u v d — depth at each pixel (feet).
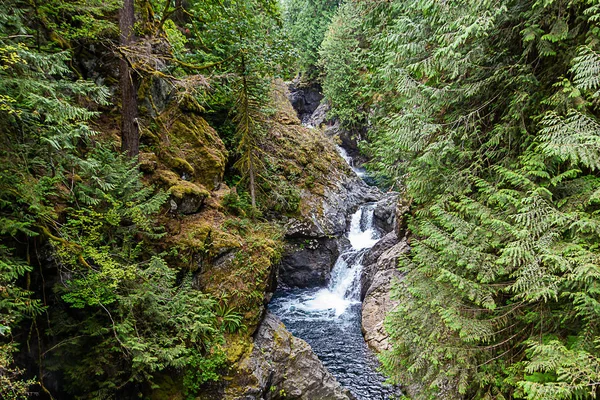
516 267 14.53
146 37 28.14
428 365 16.42
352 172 64.85
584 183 13.55
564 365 10.64
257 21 34.60
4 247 14.16
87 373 18.01
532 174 14.82
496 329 15.10
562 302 13.80
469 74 20.38
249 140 37.78
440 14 17.72
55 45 23.63
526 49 16.17
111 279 17.03
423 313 17.20
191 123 35.40
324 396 24.22
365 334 33.86
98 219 18.86
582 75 12.51
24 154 14.88
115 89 29.32
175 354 18.37
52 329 17.19
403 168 25.40
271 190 46.52
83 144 23.34
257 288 25.93
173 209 26.68
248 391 21.03
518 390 12.81
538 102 16.66
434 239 15.87
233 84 35.32
